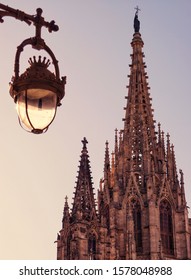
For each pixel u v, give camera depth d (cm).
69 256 9138
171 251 9356
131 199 9662
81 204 9419
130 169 9962
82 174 9819
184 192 9894
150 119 10950
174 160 10350
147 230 9244
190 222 9819
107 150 10519
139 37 11925
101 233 9275
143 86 11350
